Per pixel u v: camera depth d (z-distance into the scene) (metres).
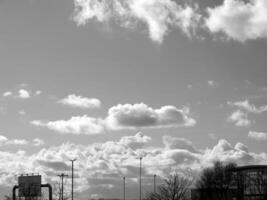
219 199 152.25
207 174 155.88
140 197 155.38
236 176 158.12
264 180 156.00
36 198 140.12
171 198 145.12
